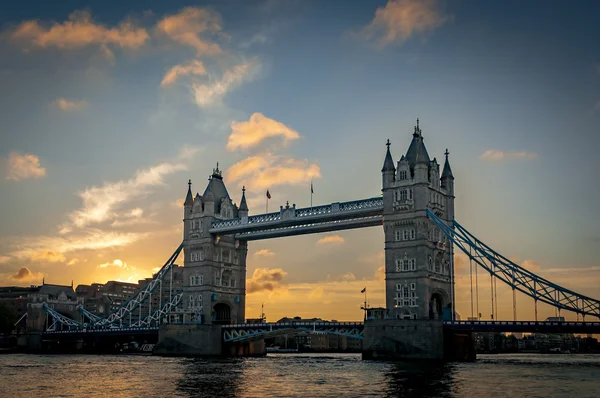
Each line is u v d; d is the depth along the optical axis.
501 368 113.25
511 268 134.00
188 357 165.75
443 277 146.12
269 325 161.75
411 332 133.75
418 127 150.50
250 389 83.50
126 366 128.88
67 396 78.75
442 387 82.69
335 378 96.50
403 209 143.50
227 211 186.75
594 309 124.31
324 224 160.00
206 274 178.12
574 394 75.50
